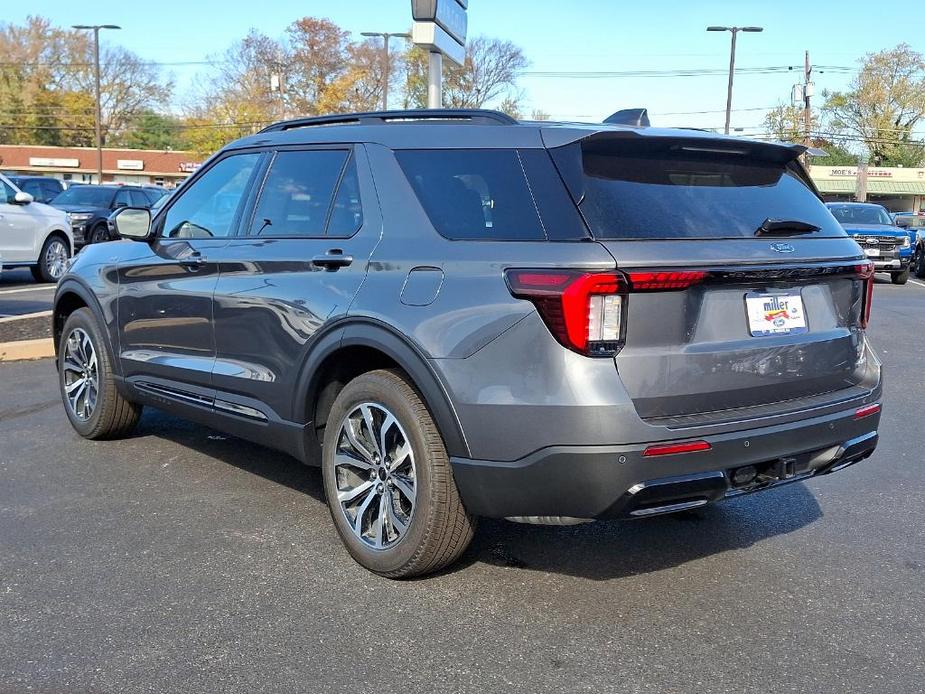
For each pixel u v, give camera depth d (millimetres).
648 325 3109
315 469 5160
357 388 3676
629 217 3209
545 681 2912
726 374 3271
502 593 3562
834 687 2900
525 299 3121
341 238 3877
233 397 4418
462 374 3230
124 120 81938
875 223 20469
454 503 3414
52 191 22781
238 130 61188
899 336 10844
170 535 4117
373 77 59375
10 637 3156
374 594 3535
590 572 3787
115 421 5508
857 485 5082
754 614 3422
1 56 78062
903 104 69062
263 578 3670
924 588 3688
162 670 2949
